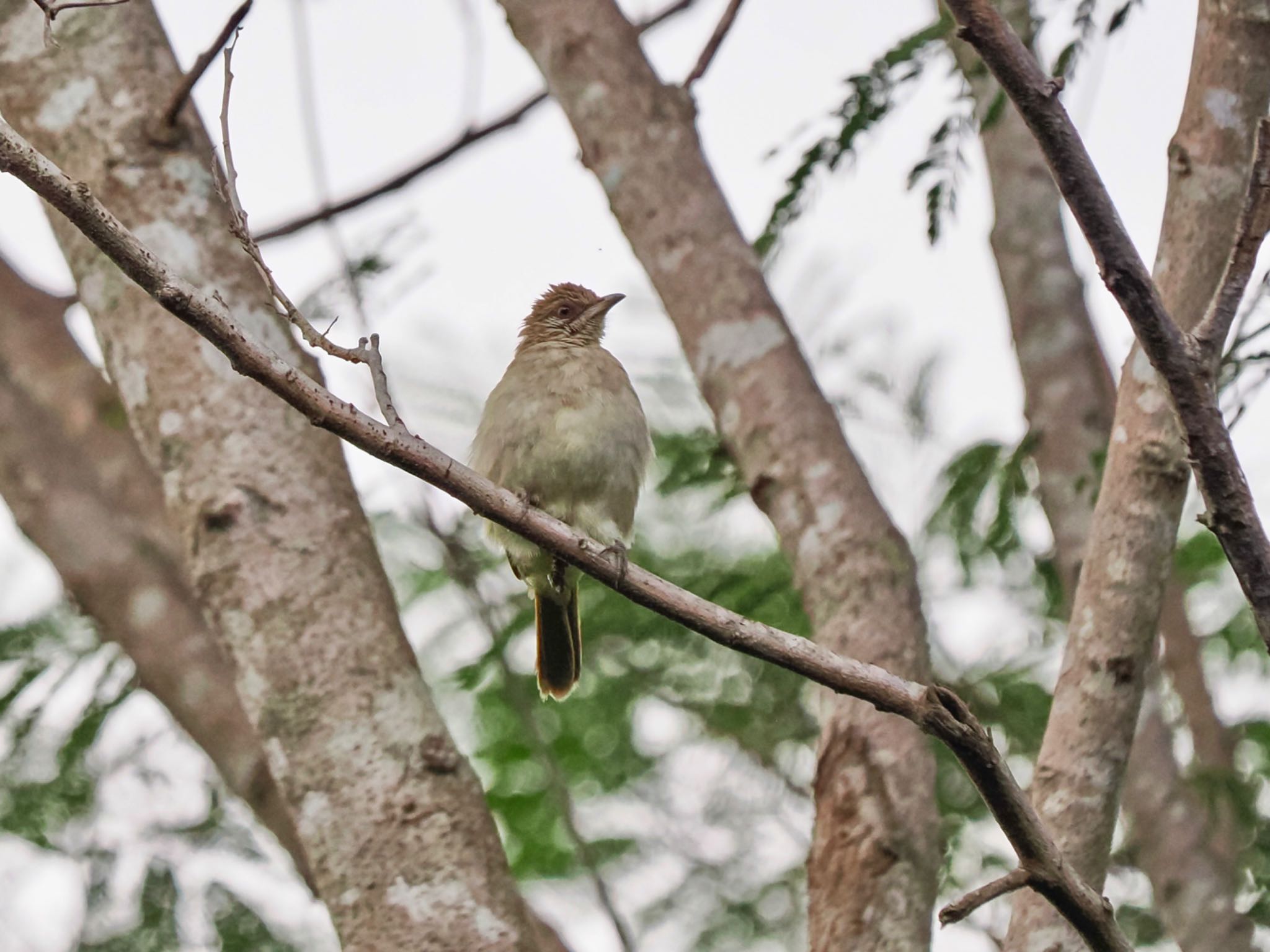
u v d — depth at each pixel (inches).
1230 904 472.4
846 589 429.7
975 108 466.9
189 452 413.4
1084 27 425.7
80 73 448.1
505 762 589.0
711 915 579.2
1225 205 356.8
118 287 429.1
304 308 500.1
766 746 593.0
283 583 401.4
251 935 545.3
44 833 548.1
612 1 525.3
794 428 456.4
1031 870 284.5
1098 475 483.5
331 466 418.6
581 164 519.8
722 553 576.7
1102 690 342.6
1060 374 512.7
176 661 506.9
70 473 532.4
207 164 448.8
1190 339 282.0
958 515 527.2
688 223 489.7
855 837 388.5
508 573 572.7
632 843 587.8
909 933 378.3
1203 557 568.7
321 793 386.0
